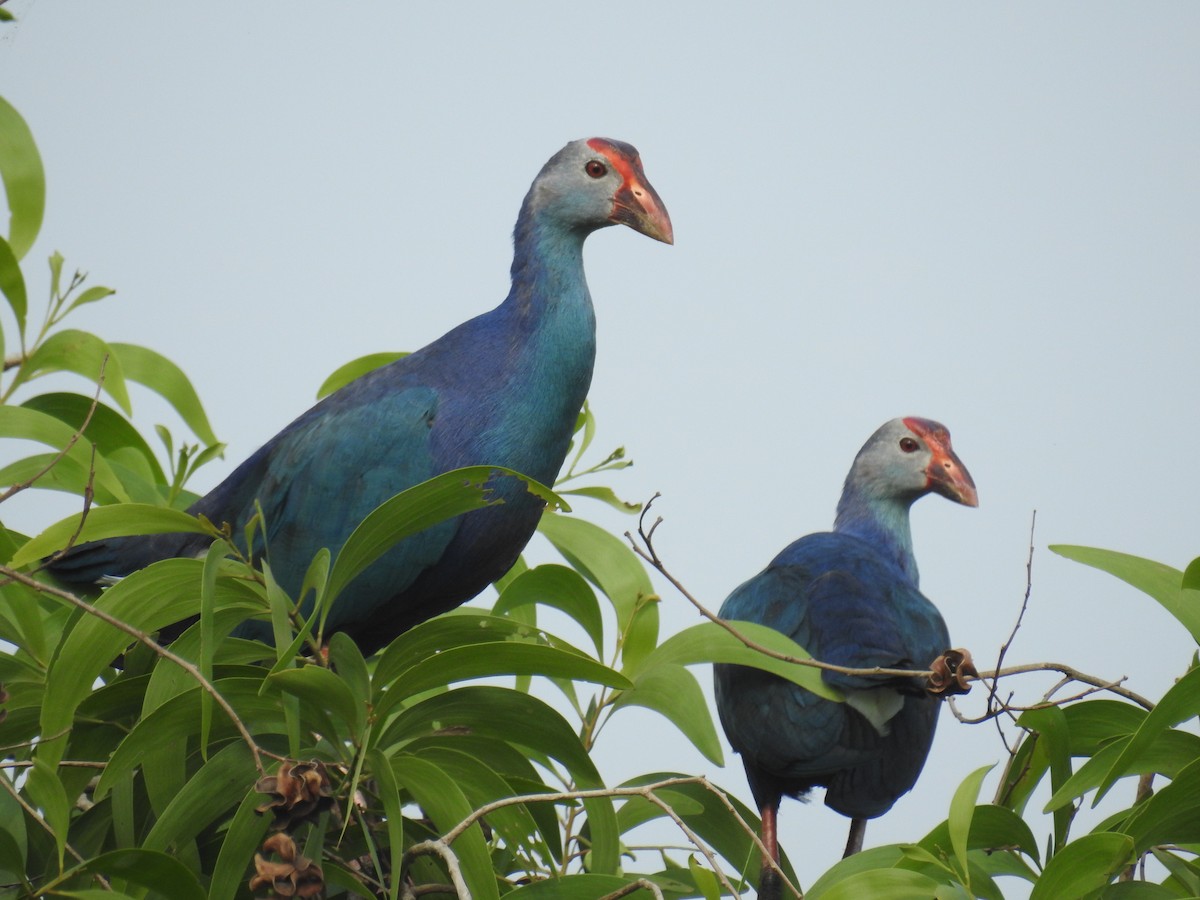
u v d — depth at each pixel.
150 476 9.93
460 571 10.24
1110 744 7.05
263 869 6.08
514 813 7.34
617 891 6.40
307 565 10.05
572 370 10.47
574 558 9.37
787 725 10.30
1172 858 7.33
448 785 6.73
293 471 10.12
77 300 9.58
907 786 10.51
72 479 8.79
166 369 10.20
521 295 10.62
